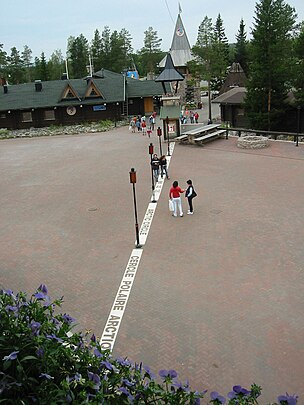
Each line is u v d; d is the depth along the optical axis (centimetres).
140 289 1164
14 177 2655
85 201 2034
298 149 2933
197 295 1115
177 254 1371
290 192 1978
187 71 7481
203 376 818
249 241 1441
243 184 2156
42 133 4728
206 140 3388
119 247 1456
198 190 2088
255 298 1082
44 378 391
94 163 2922
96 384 387
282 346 891
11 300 470
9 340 421
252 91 3553
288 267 1241
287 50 3466
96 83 5569
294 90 3825
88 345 495
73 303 1111
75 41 10275
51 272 1304
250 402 390
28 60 11975
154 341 934
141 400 400
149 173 2525
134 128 4462
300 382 790
